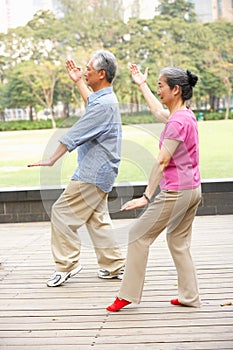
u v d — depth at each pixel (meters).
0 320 3.75
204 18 21.25
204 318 3.61
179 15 21.42
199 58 21.25
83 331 3.49
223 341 3.22
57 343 3.31
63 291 4.37
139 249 3.74
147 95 4.11
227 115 20.78
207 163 16.16
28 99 21.44
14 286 4.57
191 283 3.82
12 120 21.38
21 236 6.70
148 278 4.62
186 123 3.57
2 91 21.42
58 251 4.56
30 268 5.16
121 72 21.38
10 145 19.45
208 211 7.44
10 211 7.52
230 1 21.12
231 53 21.16
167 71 3.65
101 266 4.66
